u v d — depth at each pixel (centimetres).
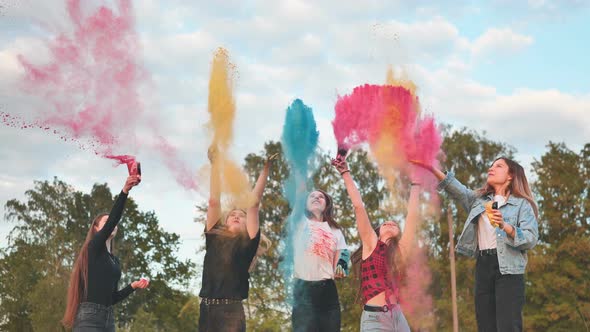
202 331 621
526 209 624
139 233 4528
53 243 4144
